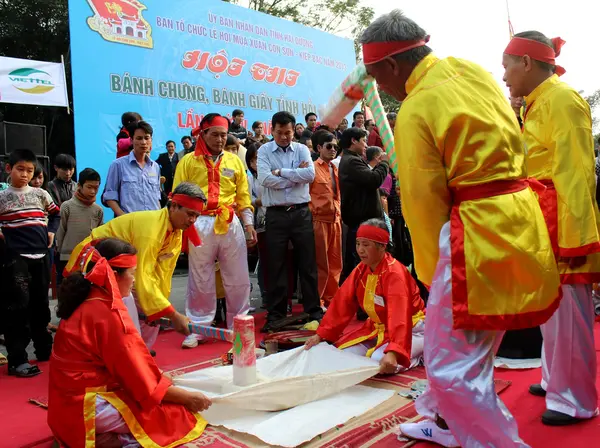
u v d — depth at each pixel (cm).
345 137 543
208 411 300
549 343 295
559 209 274
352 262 581
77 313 271
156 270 407
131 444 268
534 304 211
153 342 445
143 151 529
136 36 1048
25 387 380
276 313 531
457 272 212
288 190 525
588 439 266
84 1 978
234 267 507
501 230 209
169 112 1095
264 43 1293
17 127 1022
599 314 527
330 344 404
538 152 293
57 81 953
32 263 423
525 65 290
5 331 411
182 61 1122
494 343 223
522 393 332
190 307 499
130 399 271
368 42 230
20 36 1634
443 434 262
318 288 576
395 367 351
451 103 211
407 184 217
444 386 216
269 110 1296
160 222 388
